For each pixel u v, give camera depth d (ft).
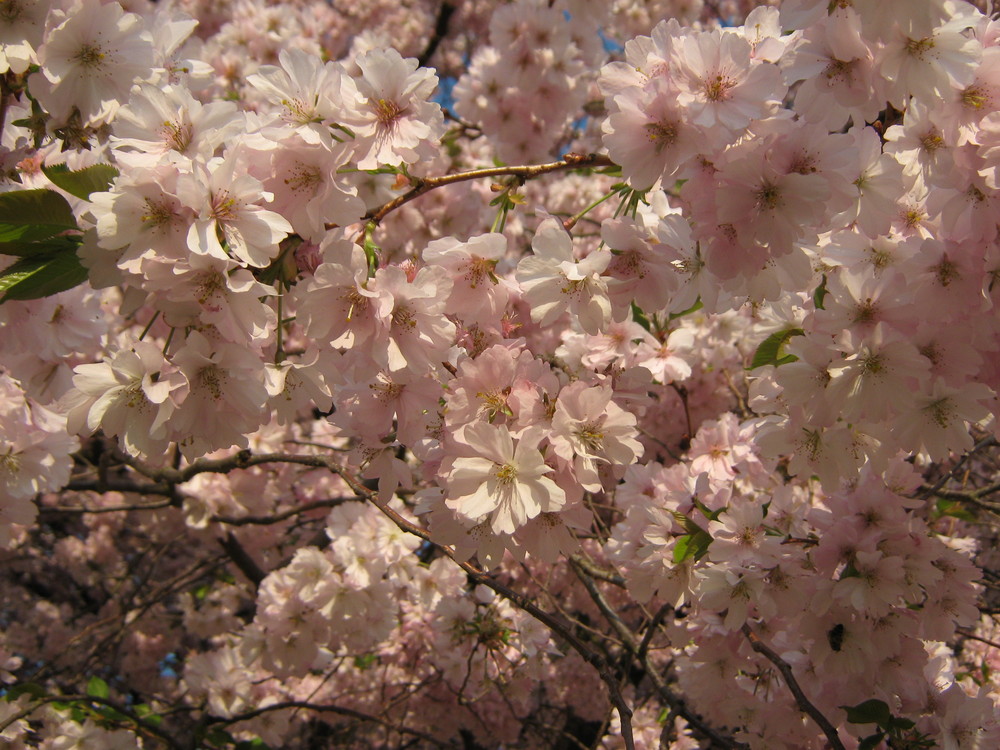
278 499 2.84
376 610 1.99
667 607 1.67
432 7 4.02
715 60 0.93
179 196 0.82
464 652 1.99
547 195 3.42
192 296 0.84
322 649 2.21
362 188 1.59
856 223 1.10
